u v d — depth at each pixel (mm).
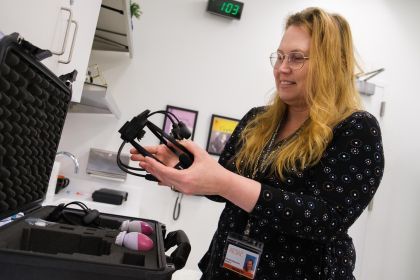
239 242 872
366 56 2977
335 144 790
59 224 822
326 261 793
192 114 2607
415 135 3061
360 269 2922
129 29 1929
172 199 2576
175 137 770
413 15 3074
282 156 854
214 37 2664
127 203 2275
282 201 692
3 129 589
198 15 2635
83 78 1359
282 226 711
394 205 3006
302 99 917
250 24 2729
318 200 726
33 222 785
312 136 811
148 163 659
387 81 3020
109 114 2469
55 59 1006
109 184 2408
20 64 567
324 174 767
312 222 701
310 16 896
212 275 917
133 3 2271
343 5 2938
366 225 2938
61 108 881
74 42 1069
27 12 754
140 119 753
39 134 788
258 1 2746
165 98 2578
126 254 656
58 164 1983
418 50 3068
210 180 649
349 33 902
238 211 917
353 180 741
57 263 536
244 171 960
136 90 2535
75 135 2438
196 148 678
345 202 729
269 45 2754
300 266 817
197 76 2633
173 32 2592
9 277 527
